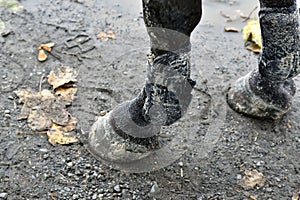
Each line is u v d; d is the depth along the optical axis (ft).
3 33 7.02
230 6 7.91
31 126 5.85
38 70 6.56
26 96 6.18
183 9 3.86
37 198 5.15
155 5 3.88
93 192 5.22
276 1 4.94
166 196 5.22
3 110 5.99
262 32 5.21
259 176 5.48
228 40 7.28
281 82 5.69
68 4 7.70
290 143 5.87
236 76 6.69
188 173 5.44
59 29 7.21
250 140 5.86
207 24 7.54
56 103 6.14
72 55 6.81
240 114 6.13
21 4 7.59
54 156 5.54
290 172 5.55
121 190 5.24
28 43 6.93
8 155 5.51
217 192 5.30
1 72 6.47
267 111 5.97
